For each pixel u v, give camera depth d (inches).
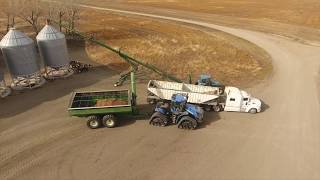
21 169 789.9
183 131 935.0
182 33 1979.6
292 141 883.4
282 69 1391.5
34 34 1900.8
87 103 971.3
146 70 1401.3
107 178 751.7
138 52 1651.1
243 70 1397.6
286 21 2153.1
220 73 1371.8
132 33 1998.0
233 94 1025.5
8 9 1952.5
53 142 895.7
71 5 1852.9
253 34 1915.6
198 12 2484.0
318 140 887.1
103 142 890.7
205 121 989.8
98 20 2338.8
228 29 2036.2
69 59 1497.3
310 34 1878.7
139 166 790.5
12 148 870.4
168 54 1619.1
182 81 1291.8
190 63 1494.8
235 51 1636.3
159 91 1046.4
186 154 832.3
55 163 808.9
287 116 1011.9
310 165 789.9
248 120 991.0
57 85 1259.8
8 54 1191.6
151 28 2108.8
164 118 944.3
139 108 1066.1
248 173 764.0
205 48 1697.8
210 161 805.9
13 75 1236.5
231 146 863.7
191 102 1032.8
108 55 1601.9
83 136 921.5
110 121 948.6
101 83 1277.1
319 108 1059.3
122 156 828.6
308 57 1529.3
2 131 951.6
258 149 850.1
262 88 1214.3
